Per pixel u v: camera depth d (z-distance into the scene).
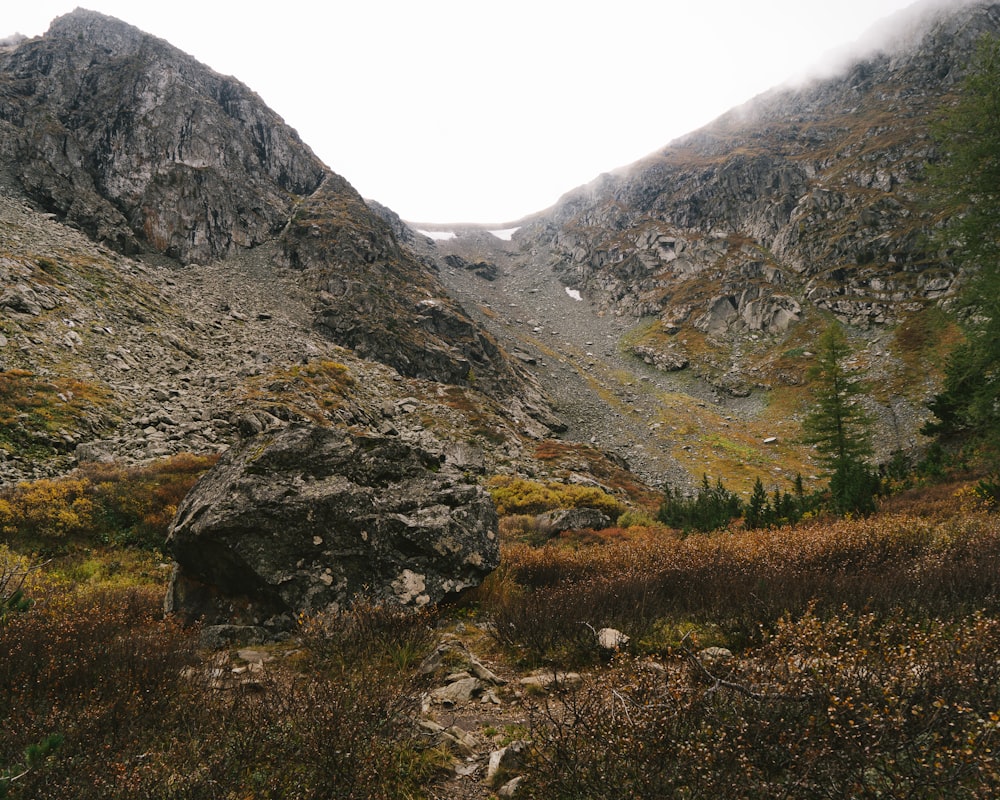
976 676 3.06
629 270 138.62
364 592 7.30
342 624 6.12
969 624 4.66
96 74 85.31
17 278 37.94
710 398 87.38
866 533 9.62
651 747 2.85
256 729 3.45
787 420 74.94
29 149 68.62
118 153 76.38
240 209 80.56
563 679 4.72
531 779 3.10
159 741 3.50
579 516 23.94
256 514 7.23
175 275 65.00
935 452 27.11
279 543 7.23
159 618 7.60
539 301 141.00
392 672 5.28
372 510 8.04
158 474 16.92
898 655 3.48
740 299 106.25
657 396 87.56
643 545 11.59
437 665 5.37
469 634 7.05
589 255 155.25
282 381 39.78
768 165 135.25
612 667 4.55
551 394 83.69
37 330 33.09
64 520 12.70
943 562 7.13
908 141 113.38
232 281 69.19
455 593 7.97
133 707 3.79
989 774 2.33
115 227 67.19
